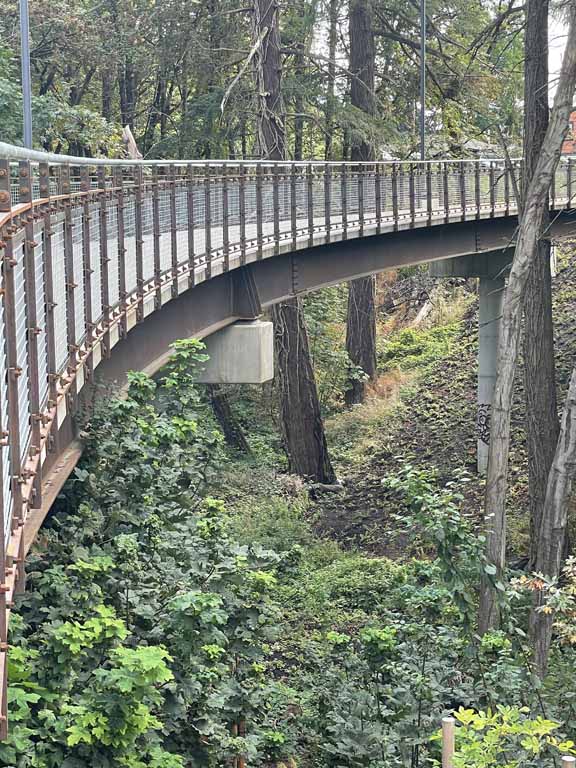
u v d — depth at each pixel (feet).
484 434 98.07
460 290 151.64
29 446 22.79
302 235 69.00
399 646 39.63
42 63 113.50
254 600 34.63
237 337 61.00
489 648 39.60
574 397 57.67
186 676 28.73
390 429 109.50
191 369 41.14
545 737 30.73
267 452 106.42
